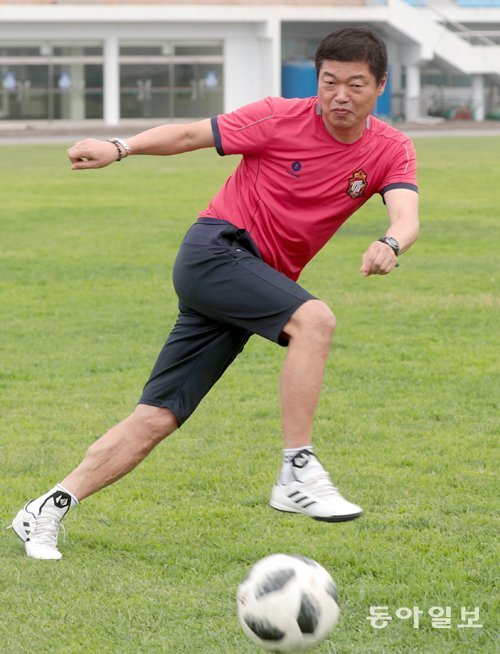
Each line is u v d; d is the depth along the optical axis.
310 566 7.26
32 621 8.30
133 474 11.84
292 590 7.09
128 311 21.20
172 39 90.31
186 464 12.17
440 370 16.56
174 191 43.62
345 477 11.61
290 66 92.81
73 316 20.77
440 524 10.23
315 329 8.59
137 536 10.02
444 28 95.88
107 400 15.02
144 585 8.94
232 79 92.12
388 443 12.91
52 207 38.28
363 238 31.16
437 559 9.41
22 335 19.20
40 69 88.50
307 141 8.88
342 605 8.55
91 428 13.66
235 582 8.98
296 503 8.58
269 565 7.25
